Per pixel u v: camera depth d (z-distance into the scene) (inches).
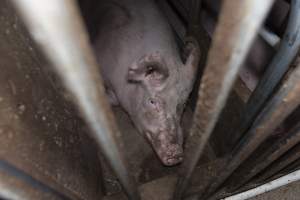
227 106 25.6
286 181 21.5
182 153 25.0
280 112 12.1
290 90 10.9
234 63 8.3
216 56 8.1
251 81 24.5
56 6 5.5
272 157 15.5
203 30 29.5
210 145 30.4
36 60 16.8
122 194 21.1
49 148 15.1
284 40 15.2
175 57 28.3
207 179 21.5
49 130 15.8
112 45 29.1
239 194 21.2
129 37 28.8
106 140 10.3
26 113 13.7
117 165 12.5
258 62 25.1
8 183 9.4
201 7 30.1
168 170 29.5
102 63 29.4
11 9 14.9
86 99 8.1
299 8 13.5
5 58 13.0
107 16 30.9
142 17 30.3
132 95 26.9
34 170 12.2
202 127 11.5
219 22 7.2
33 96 15.0
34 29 6.1
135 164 29.9
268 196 21.9
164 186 21.2
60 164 15.8
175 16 35.9
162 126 25.1
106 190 27.1
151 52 27.3
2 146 10.7
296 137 13.6
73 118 20.7
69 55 6.6
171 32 31.7
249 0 6.6
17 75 13.8
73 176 17.2
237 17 7.0
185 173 16.2
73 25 6.1
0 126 11.1
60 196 14.3
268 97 17.3
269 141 19.2
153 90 25.2
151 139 25.7
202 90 9.7
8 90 12.6
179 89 26.6
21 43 15.2
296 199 22.0
